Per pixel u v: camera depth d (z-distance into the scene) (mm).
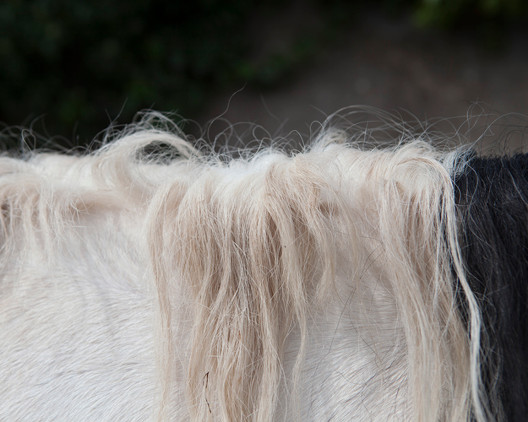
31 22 3711
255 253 714
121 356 752
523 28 4363
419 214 725
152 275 743
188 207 747
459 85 4094
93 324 771
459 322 685
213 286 726
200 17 4328
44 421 750
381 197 733
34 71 3836
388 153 807
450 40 4367
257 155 886
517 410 651
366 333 715
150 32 4191
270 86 4141
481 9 4258
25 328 781
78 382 753
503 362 663
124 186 839
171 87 4012
